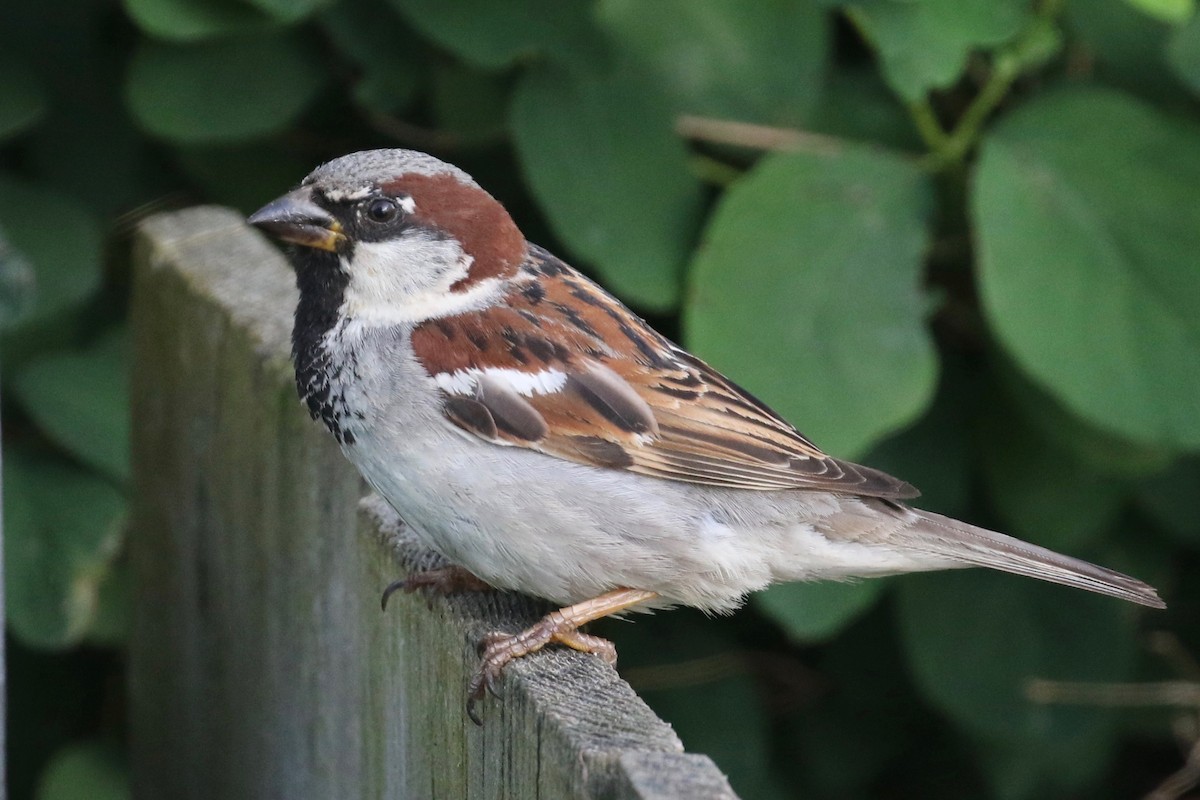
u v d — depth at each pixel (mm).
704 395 6746
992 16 7828
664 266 8375
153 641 8523
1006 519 9102
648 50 8531
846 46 9109
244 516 7633
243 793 7914
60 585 8250
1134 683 10078
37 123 8961
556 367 6570
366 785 6766
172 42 8453
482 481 6320
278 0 7816
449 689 5945
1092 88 8438
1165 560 9781
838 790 10414
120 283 9531
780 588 8352
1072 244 8102
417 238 6664
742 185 8203
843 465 6859
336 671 6992
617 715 5012
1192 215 8086
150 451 8438
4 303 7582
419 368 6398
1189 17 8258
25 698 9703
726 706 9742
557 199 8375
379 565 6543
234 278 7961
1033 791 10281
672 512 6547
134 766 8805
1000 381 8906
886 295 8117
